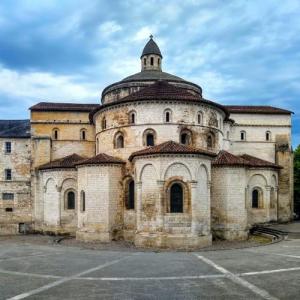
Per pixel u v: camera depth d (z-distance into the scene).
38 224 54.62
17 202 56.22
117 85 55.78
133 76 57.22
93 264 26.20
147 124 42.56
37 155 56.34
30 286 20.16
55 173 50.56
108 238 41.47
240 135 62.00
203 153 37.91
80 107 59.78
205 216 38.22
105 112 46.22
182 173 37.22
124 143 43.56
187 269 24.06
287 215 58.91
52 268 24.89
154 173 37.59
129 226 41.84
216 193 43.09
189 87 55.56
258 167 53.53
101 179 42.22
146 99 42.28
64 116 58.56
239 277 21.67
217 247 36.88
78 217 43.97
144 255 30.34
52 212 50.78
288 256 28.30
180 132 42.50
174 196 37.16
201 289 19.25
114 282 20.89
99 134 47.47
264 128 62.44
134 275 22.53
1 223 55.56
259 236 45.84
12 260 28.17
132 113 43.56
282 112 62.56
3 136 57.16
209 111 44.56
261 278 21.34
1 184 56.47
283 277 21.47
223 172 43.12
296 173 74.75
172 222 36.62
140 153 38.25
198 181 37.66
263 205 53.59
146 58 59.75
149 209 37.53
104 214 41.84
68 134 58.31
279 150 61.03
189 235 36.31
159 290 19.14
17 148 57.41
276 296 17.84
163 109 42.62
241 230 42.75
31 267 25.30
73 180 50.06
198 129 43.28
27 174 57.03
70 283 20.75
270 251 31.11
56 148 57.84
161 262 26.72
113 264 26.11
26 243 41.88
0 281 21.33
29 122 63.06
